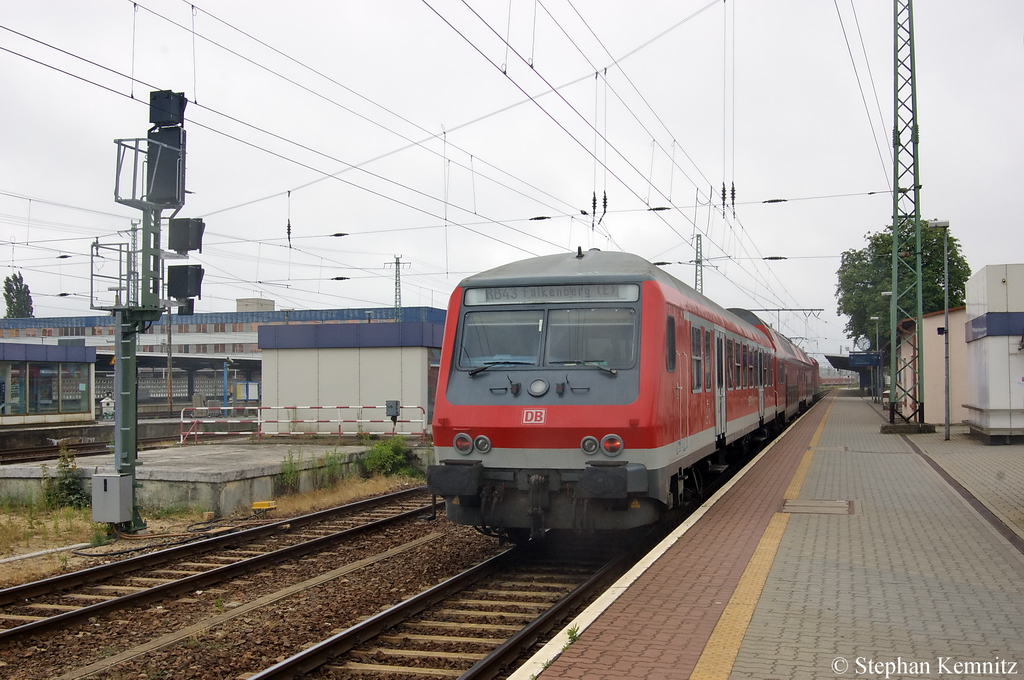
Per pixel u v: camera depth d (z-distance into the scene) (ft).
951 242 153.48
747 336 59.93
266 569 34.71
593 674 17.40
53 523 44.93
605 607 22.33
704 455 40.88
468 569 32.89
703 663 17.99
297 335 87.10
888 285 160.97
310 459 57.00
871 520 35.68
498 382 32.45
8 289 275.59
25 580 32.55
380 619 25.31
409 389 83.46
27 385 103.14
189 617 27.68
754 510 38.40
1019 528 33.83
